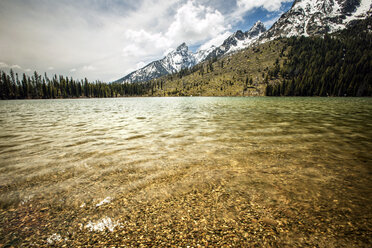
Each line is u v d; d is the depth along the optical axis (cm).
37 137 1198
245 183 553
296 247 320
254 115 2339
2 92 12269
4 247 328
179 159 767
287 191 504
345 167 672
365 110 3000
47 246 331
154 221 394
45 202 468
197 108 3675
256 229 366
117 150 903
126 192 510
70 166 703
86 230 371
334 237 340
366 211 413
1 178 602
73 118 2241
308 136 1171
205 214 414
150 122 1836
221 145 975
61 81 15375
